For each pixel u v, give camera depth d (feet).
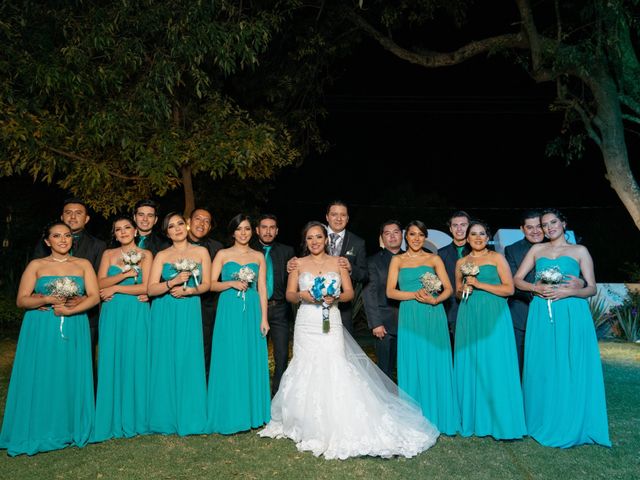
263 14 27.17
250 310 16.60
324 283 15.62
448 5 34.06
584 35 33.37
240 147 26.53
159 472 13.46
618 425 16.67
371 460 14.23
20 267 44.04
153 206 17.60
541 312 16.11
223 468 13.67
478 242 16.63
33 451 14.57
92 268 16.17
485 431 15.84
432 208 49.88
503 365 15.93
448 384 16.37
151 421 16.11
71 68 23.71
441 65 34.96
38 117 24.88
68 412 15.25
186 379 16.10
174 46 23.77
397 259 17.34
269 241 18.69
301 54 34.76
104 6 24.54
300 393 15.46
